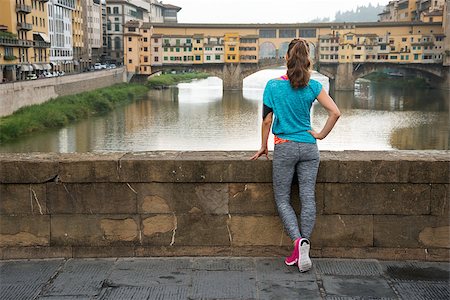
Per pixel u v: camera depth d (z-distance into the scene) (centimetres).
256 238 561
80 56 11150
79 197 555
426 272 520
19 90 5394
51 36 8925
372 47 10775
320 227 559
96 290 480
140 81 10731
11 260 554
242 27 11050
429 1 12288
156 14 17125
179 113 6341
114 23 13338
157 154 577
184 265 535
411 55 10706
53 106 5812
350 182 552
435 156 563
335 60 10762
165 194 556
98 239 561
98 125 5372
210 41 10888
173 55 10750
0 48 6506
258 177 552
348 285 489
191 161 551
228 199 557
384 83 12106
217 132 4938
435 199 551
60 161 551
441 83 10725
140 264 539
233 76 10831
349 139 4481
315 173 520
